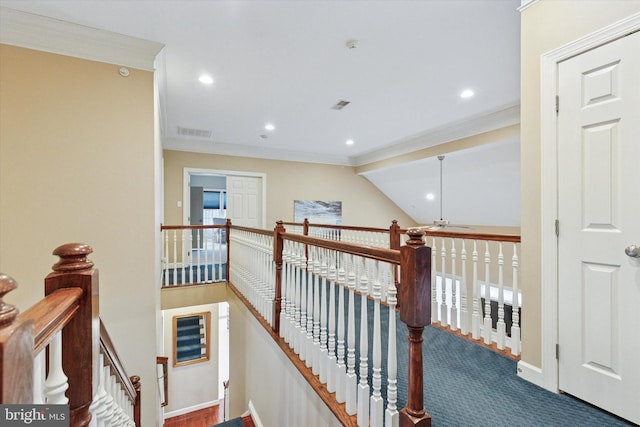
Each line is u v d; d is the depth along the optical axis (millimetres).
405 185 7266
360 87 3518
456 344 2350
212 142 6031
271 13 2266
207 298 4570
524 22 1844
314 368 1841
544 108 1726
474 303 2463
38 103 2438
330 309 1659
